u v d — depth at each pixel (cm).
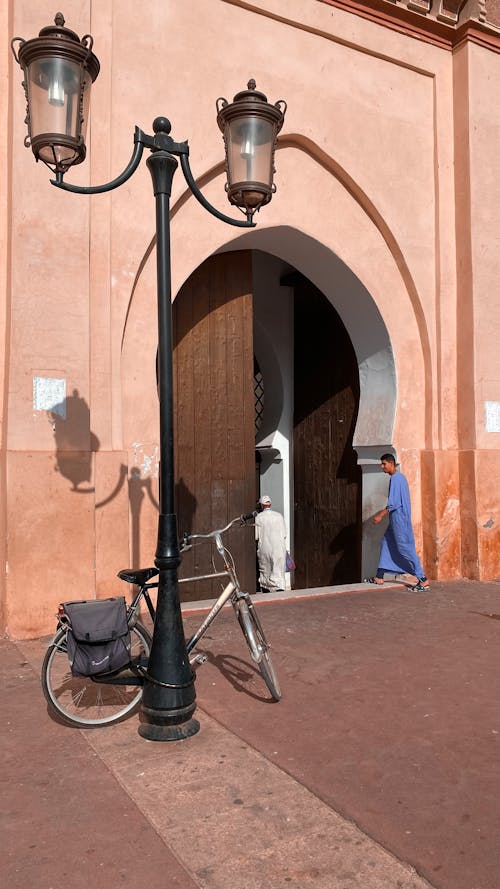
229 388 806
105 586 598
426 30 830
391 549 780
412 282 828
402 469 827
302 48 747
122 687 424
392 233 810
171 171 380
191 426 785
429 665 486
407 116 827
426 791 304
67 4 591
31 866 250
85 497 580
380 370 846
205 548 793
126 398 639
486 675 464
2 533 561
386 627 591
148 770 326
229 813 286
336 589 749
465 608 666
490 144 852
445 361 841
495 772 323
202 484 790
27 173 570
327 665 485
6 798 299
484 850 258
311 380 1034
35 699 420
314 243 773
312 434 1028
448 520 826
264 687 441
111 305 621
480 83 847
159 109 654
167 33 661
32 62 356
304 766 329
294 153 755
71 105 357
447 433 838
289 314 1080
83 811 288
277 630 579
